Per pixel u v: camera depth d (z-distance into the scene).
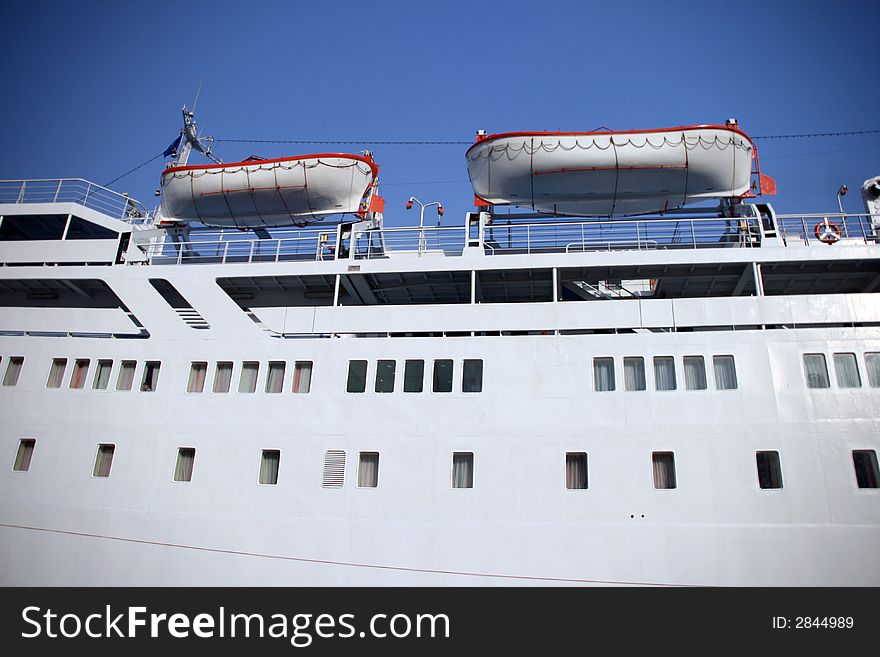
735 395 15.30
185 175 20.59
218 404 17.06
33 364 18.28
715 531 14.38
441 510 15.27
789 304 16.06
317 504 15.75
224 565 15.63
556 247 18.91
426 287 19.08
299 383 16.97
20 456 17.52
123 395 17.58
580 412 15.61
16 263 20.28
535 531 14.82
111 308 20.33
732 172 18.23
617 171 18.16
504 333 17.11
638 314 16.38
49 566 16.31
